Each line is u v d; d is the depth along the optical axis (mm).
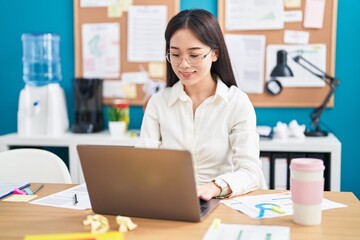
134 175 1065
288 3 2570
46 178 1719
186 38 1418
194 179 1016
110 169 1080
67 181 1664
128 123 2723
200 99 1632
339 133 2637
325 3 2551
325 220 1081
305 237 970
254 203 1229
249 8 2596
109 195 1118
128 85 2771
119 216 1064
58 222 1098
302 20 2570
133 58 2746
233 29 2621
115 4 2729
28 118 2588
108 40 2760
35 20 2834
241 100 1589
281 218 1101
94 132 2648
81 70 2805
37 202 1273
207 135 1594
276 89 2625
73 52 2820
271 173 2350
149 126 1670
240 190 1310
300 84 2613
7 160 1761
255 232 995
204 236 980
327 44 2570
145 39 2721
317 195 1036
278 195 1316
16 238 991
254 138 1520
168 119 1639
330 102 2594
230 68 1633
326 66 2582
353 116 2617
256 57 2625
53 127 2576
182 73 1469
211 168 1601
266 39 2607
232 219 1098
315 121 2469
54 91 2602
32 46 2814
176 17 1467
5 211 1191
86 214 1161
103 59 2777
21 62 2867
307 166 1030
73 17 2799
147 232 1017
